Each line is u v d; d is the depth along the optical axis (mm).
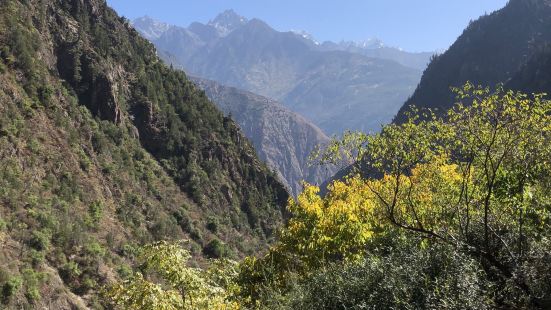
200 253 132750
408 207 14648
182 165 175500
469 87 10734
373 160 11094
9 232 101250
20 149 122188
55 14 178500
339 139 11320
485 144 10453
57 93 151750
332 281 11008
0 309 83750
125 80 188125
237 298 15273
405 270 9430
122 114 172750
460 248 9281
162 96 196125
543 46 162375
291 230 19453
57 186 124000
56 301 94500
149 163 166125
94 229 120750
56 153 132500
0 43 143500
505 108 10164
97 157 146125
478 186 12398
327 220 18016
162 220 139625
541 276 8195
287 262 18672
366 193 17047
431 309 7977
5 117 124250
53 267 102688
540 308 7898
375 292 9328
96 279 105625
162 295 10219
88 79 166125
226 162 190375
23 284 91062
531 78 153375
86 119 153875
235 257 141750
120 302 10266
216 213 165500
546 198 10852
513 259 8836
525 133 10242
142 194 148500
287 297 12156
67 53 168625
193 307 10602
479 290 8305
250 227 174500
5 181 110812
